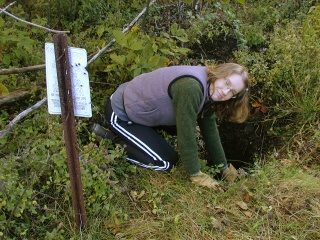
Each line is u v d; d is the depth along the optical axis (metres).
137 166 2.90
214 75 2.53
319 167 3.03
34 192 2.37
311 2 4.39
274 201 2.62
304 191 2.68
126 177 2.71
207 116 2.86
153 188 2.73
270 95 3.70
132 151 2.87
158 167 2.84
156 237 2.39
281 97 3.63
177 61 3.73
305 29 3.75
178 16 4.36
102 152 2.60
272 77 3.56
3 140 2.63
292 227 2.46
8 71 2.79
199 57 3.98
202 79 2.54
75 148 2.09
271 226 2.49
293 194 2.66
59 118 2.92
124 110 2.88
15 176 2.25
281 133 3.53
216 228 2.45
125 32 3.56
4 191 2.17
